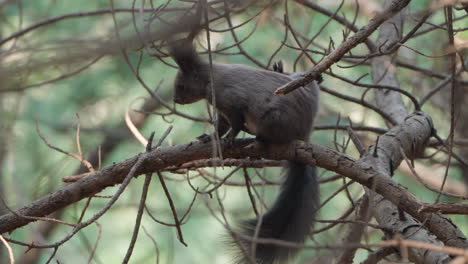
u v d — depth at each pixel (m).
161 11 8.27
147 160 8.34
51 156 18.23
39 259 18.81
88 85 17.53
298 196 9.37
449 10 6.66
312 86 9.30
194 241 17.94
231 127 9.21
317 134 17.02
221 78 9.25
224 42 16.72
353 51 13.98
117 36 7.30
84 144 18.86
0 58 7.26
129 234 18.53
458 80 11.35
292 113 8.80
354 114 17.80
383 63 11.98
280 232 9.10
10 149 13.06
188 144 8.42
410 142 9.23
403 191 7.36
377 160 8.38
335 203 16.64
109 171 8.60
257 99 8.89
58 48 7.19
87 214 18.89
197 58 9.58
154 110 18.77
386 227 7.52
